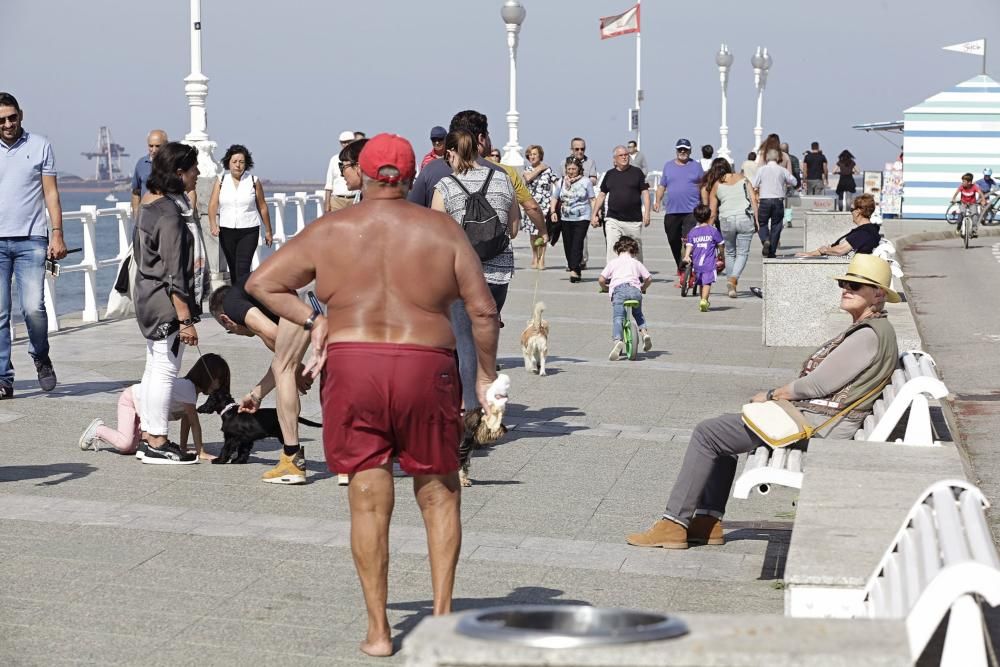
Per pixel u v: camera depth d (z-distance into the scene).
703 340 18.58
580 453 11.14
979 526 4.57
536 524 8.83
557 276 28.14
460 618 3.34
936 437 8.38
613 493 9.74
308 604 7.05
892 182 52.41
